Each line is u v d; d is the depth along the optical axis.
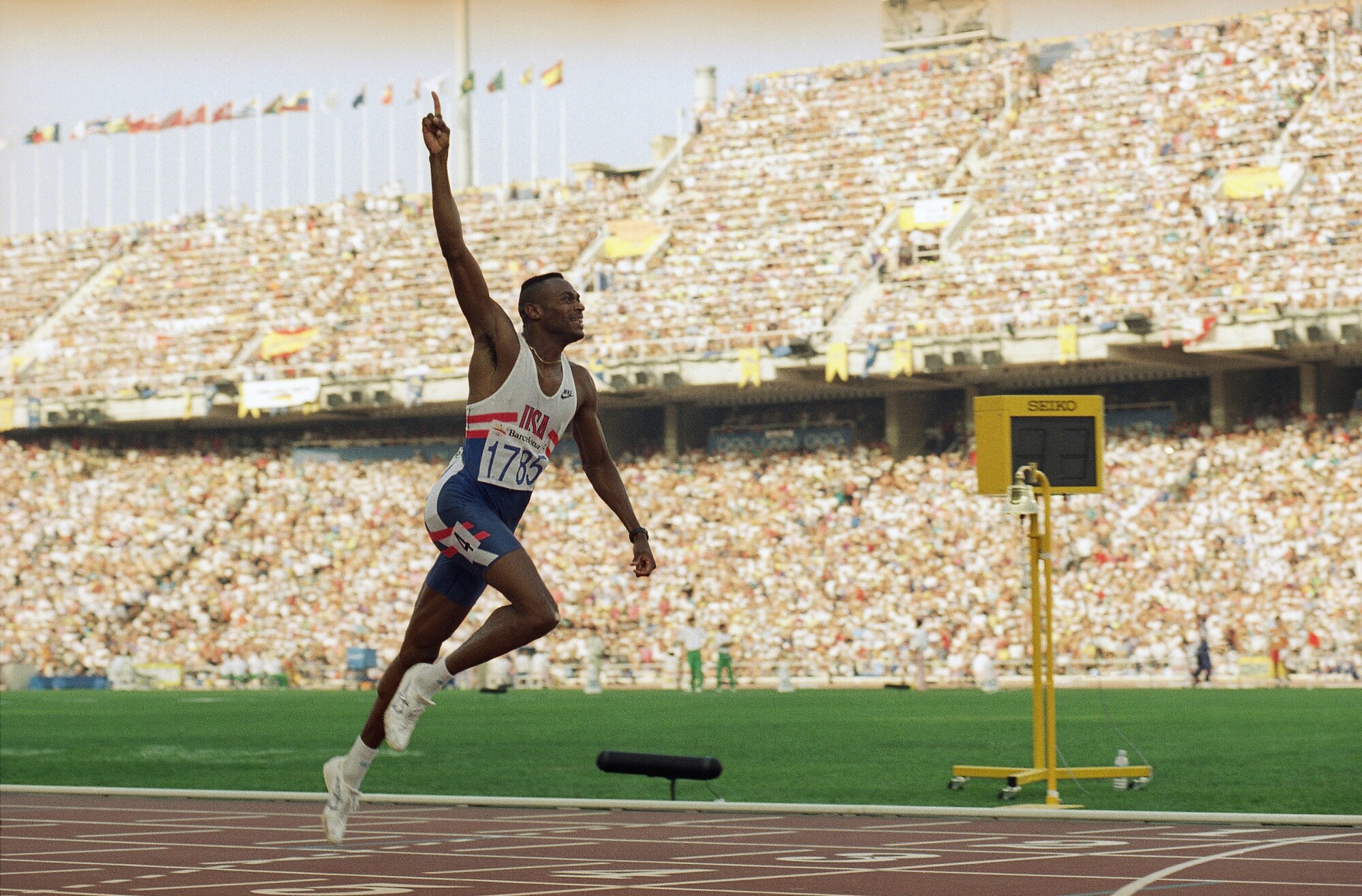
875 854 11.60
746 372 56.41
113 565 65.88
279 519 65.94
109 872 10.76
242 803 16.98
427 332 65.56
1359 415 52.53
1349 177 54.16
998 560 54.09
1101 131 60.75
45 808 16.34
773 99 69.19
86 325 72.88
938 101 65.50
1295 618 48.19
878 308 57.78
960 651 52.00
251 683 59.47
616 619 57.66
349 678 58.22
